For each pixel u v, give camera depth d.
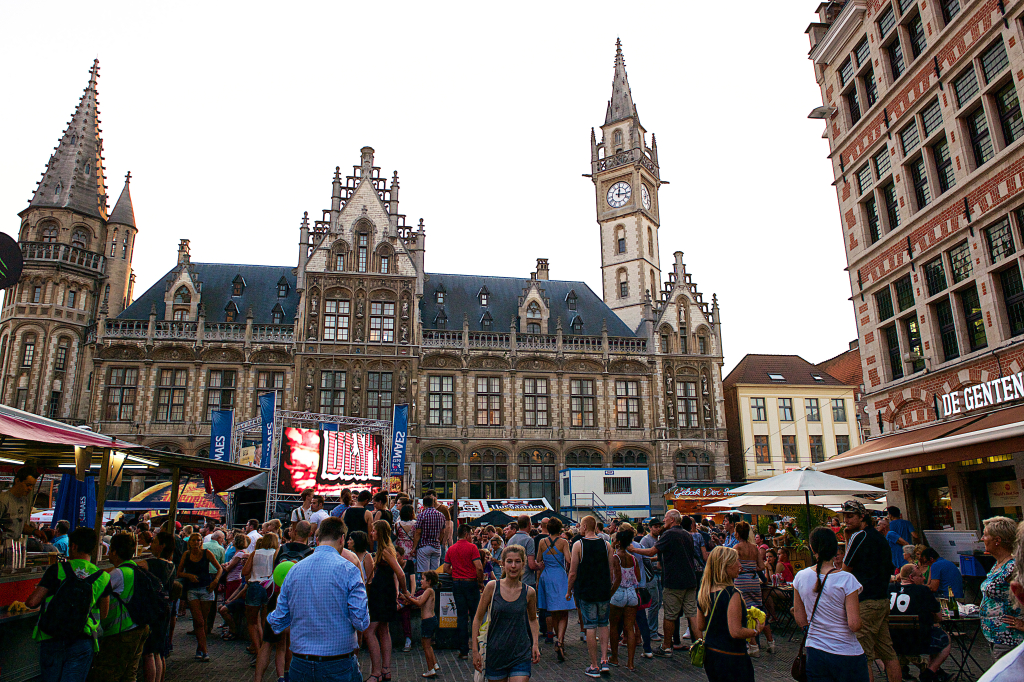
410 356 51.12
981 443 15.82
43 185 52.88
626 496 46.88
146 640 9.91
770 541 24.77
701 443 54.78
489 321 57.09
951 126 20.75
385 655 11.70
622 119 66.44
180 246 54.31
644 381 55.53
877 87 24.39
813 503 22.97
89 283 52.03
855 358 65.06
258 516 32.56
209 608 17.06
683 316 58.16
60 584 8.46
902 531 16.55
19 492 11.74
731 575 7.89
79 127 55.16
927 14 21.64
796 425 58.12
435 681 12.06
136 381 48.72
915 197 22.92
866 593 9.12
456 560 14.39
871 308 25.34
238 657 14.23
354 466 30.53
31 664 10.80
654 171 67.38
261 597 13.33
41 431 10.82
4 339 48.69
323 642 6.93
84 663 8.42
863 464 20.22
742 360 62.53
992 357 19.20
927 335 22.08
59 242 51.03
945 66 20.86
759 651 14.02
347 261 52.53
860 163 25.81
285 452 27.61
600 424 53.78
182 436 47.81
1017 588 5.69
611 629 13.23
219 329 50.56
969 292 20.55
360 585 7.21
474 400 52.25
